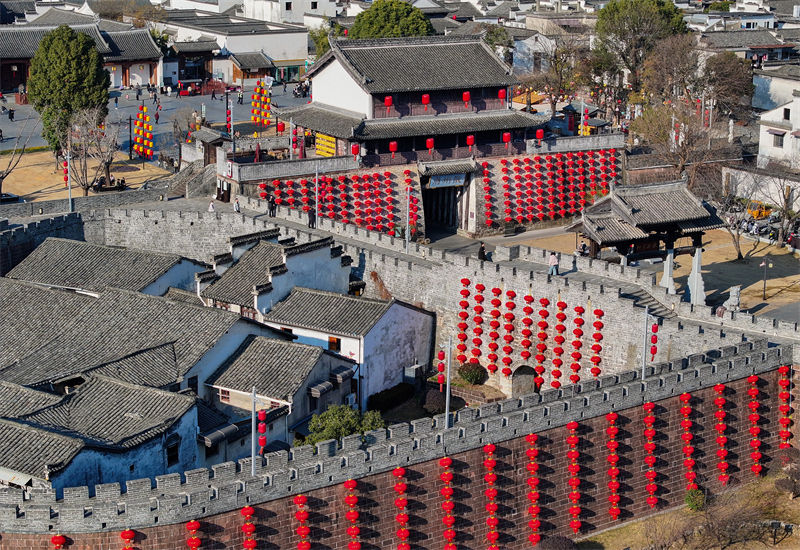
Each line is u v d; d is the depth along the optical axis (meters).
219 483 78.56
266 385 98.94
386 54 154.25
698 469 96.94
